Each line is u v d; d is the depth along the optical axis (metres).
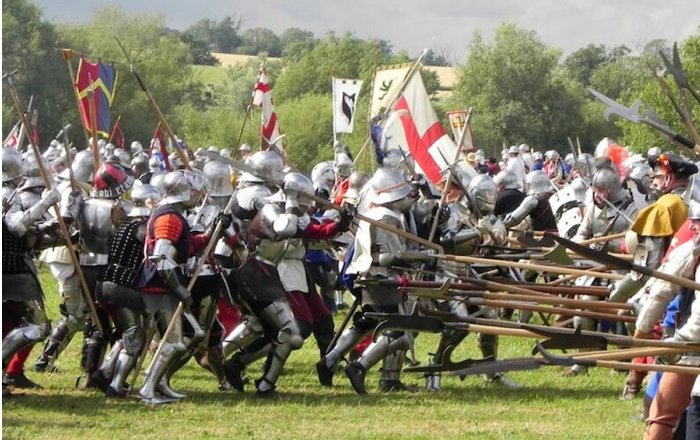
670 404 14.74
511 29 115.56
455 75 118.94
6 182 19.94
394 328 14.55
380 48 130.75
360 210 21.66
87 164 26.03
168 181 19.94
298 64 130.75
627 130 75.44
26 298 19.52
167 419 19.16
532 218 30.97
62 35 111.25
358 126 97.88
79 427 18.33
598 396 22.41
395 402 21.25
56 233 20.34
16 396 20.66
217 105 146.50
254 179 21.27
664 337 15.52
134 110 109.06
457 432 18.69
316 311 23.47
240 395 21.59
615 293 17.23
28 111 24.69
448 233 22.78
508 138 113.81
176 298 20.00
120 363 20.42
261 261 20.86
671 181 17.97
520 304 15.99
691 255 14.59
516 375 24.64
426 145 33.72
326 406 20.67
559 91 114.56
